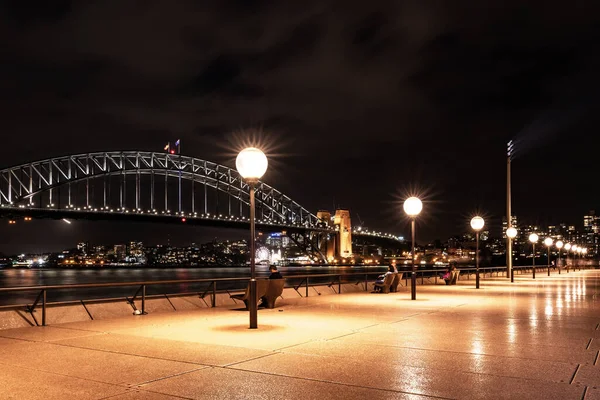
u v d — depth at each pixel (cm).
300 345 1047
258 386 746
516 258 19425
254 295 1273
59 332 1211
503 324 1350
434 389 732
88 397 695
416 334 1184
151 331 1227
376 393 714
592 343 1075
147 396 699
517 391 722
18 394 709
